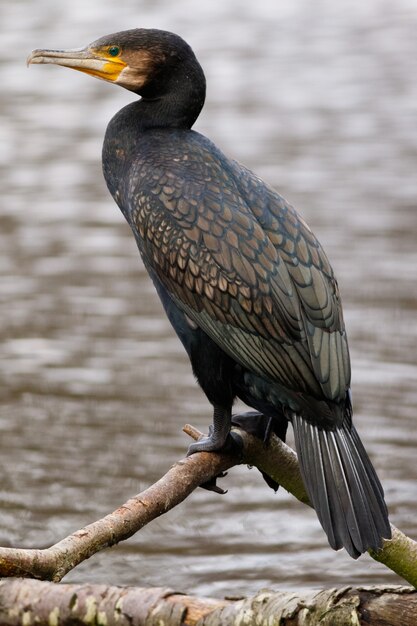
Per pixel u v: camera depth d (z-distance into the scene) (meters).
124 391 14.57
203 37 35.59
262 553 11.31
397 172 23.53
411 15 38.47
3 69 30.92
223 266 6.88
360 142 25.88
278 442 6.96
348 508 6.04
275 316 6.76
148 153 7.38
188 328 7.16
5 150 25.11
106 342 16.11
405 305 17.05
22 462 12.88
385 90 30.34
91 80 30.75
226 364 7.03
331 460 6.31
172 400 14.38
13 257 19.19
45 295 17.69
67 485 12.48
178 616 5.05
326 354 6.67
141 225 7.19
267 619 4.96
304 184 23.00
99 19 35.62
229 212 6.99
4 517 11.81
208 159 7.28
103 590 5.20
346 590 4.99
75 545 5.72
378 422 13.73
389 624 4.90
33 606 5.27
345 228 20.38
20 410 14.01
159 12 37.22
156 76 7.54
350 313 16.84
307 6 39.34
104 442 13.37
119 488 12.34
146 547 11.49
